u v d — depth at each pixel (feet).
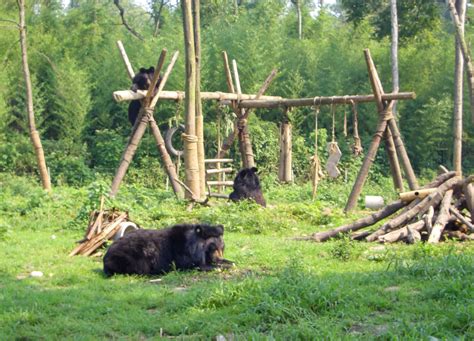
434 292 27.04
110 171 101.96
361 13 120.06
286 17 131.85
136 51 108.47
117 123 109.91
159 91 65.46
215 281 33.06
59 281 33.55
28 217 54.70
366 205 62.34
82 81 104.12
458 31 71.15
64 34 114.11
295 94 105.50
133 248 34.96
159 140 65.82
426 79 111.04
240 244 43.11
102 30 119.24
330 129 109.70
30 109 75.46
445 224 43.73
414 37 119.03
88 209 50.85
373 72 60.59
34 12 116.98
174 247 35.45
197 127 64.85
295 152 99.96
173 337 24.89
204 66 104.78
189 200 59.98
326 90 108.06
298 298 26.12
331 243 43.47
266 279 30.58
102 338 24.94
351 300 26.63
